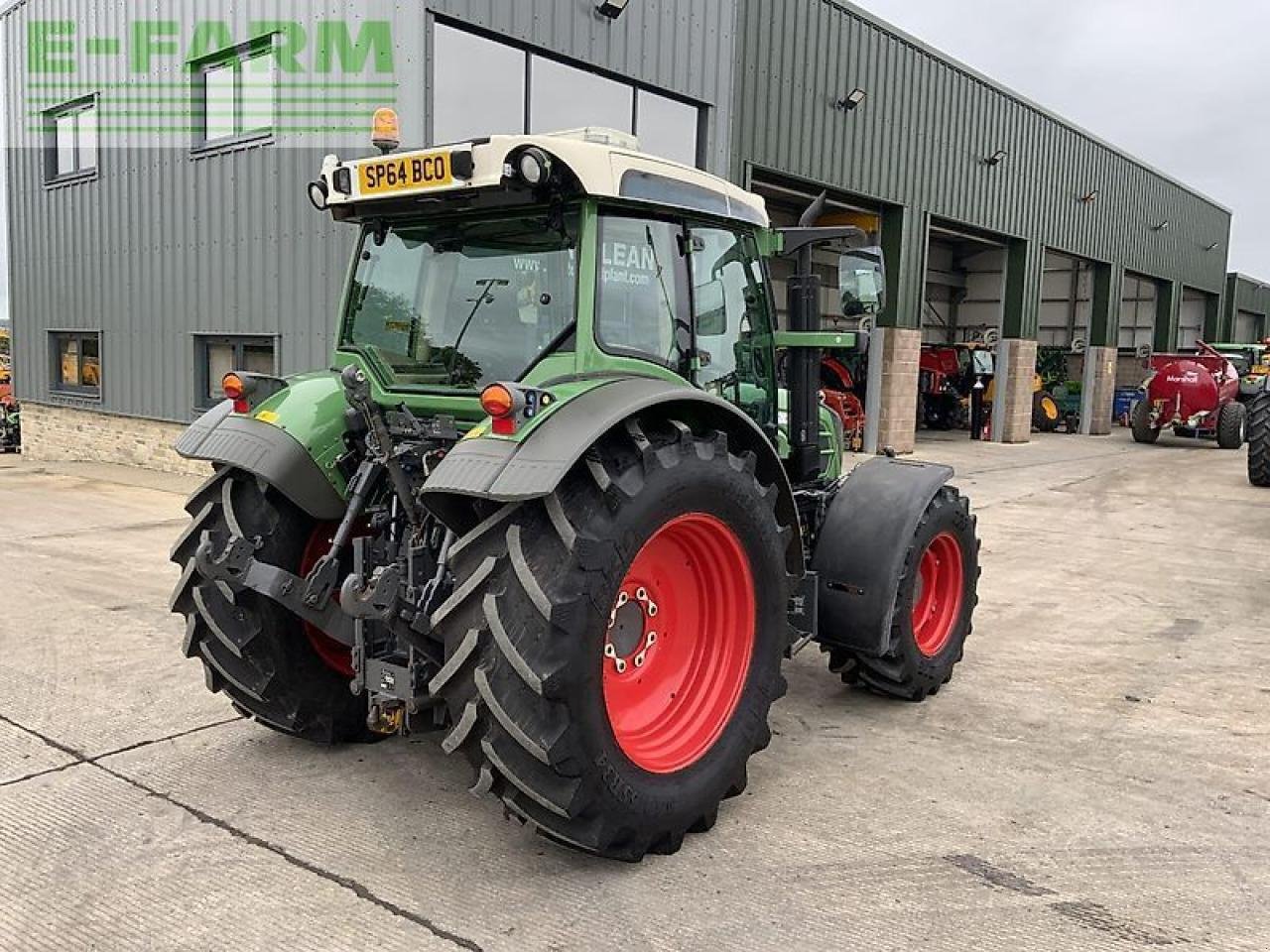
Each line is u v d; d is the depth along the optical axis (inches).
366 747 156.1
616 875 117.9
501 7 343.6
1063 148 780.0
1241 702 183.0
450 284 136.6
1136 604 258.1
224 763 148.9
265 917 108.3
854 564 163.6
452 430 131.8
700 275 144.0
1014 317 752.3
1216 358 762.8
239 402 146.6
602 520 110.3
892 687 175.2
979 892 115.4
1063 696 185.3
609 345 126.6
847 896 113.9
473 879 116.6
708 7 432.8
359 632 128.6
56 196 504.7
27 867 118.5
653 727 126.9
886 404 625.9
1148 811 137.6
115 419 490.6
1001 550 330.6
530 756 108.5
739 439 135.0
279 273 382.9
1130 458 647.8
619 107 400.2
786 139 515.8
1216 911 112.3
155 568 274.4
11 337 564.4
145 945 103.3
